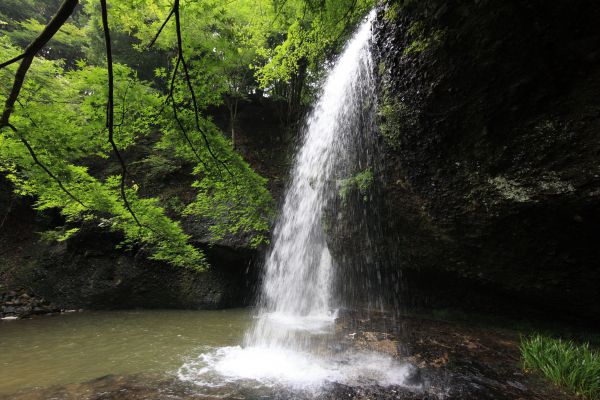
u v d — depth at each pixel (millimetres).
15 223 12469
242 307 11945
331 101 10891
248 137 16703
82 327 8586
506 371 5332
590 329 6621
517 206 5680
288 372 5488
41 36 2754
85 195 5457
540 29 4656
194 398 4543
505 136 5594
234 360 6082
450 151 6516
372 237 9047
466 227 6797
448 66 5871
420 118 6688
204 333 8031
